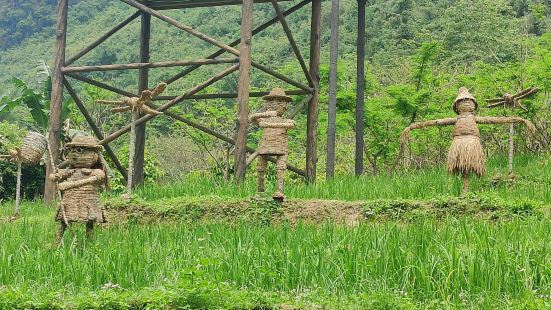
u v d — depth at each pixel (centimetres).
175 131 3378
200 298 745
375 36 4206
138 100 1400
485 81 2177
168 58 4469
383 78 2911
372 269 824
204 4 1988
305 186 1546
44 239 1209
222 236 1041
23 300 784
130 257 907
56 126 1823
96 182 1150
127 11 5653
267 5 4922
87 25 5844
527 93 1518
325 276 825
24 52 5994
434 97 2266
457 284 776
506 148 2225
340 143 2816
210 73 4025
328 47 4172
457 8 3369
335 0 1767
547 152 1883
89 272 884
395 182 1482
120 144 3312
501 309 716
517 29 3256
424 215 1258
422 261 820
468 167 1322
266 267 851
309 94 1883
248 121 1605
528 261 802
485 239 874
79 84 4603
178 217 1379
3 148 2430
